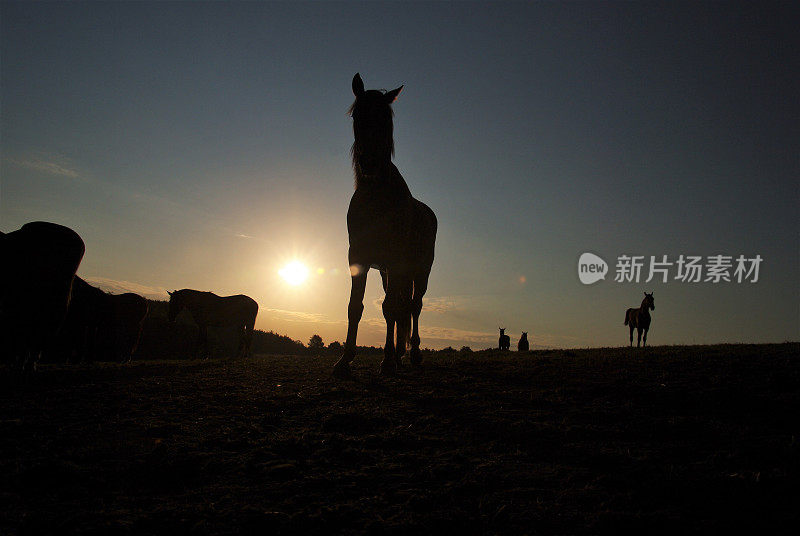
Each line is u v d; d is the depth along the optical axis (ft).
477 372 27.14
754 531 8.90
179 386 23.47
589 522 9.34
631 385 22.12
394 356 27.58
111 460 12.69
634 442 14.47
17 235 24.11
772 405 18.42
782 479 11.19
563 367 28.04
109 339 54.70
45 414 17.26
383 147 23.73
